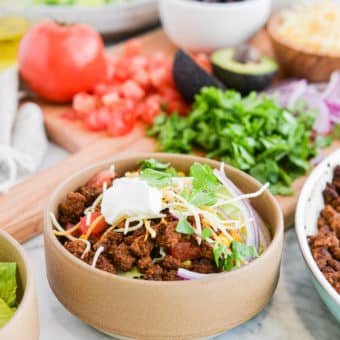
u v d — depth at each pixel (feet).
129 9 3.52
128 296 2.22
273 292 2.36
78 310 2.29
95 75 3.10
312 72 3.23
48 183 2.74
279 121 2.82
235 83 3.10
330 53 3.16
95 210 2.41
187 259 2.33
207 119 2.88
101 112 2.98
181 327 2.24
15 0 3.60
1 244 2.27
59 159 2.96
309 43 3.21
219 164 2.51
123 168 2.54
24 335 2.15
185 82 3.00
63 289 2.30
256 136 2.78
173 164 2.55
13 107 2.98
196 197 2.35
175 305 2.22
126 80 3.15
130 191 2.33
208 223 2.34
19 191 2.71
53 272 2.31
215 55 3.20
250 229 2.39
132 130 3.00
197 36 3.38
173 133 2.88
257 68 3.11
